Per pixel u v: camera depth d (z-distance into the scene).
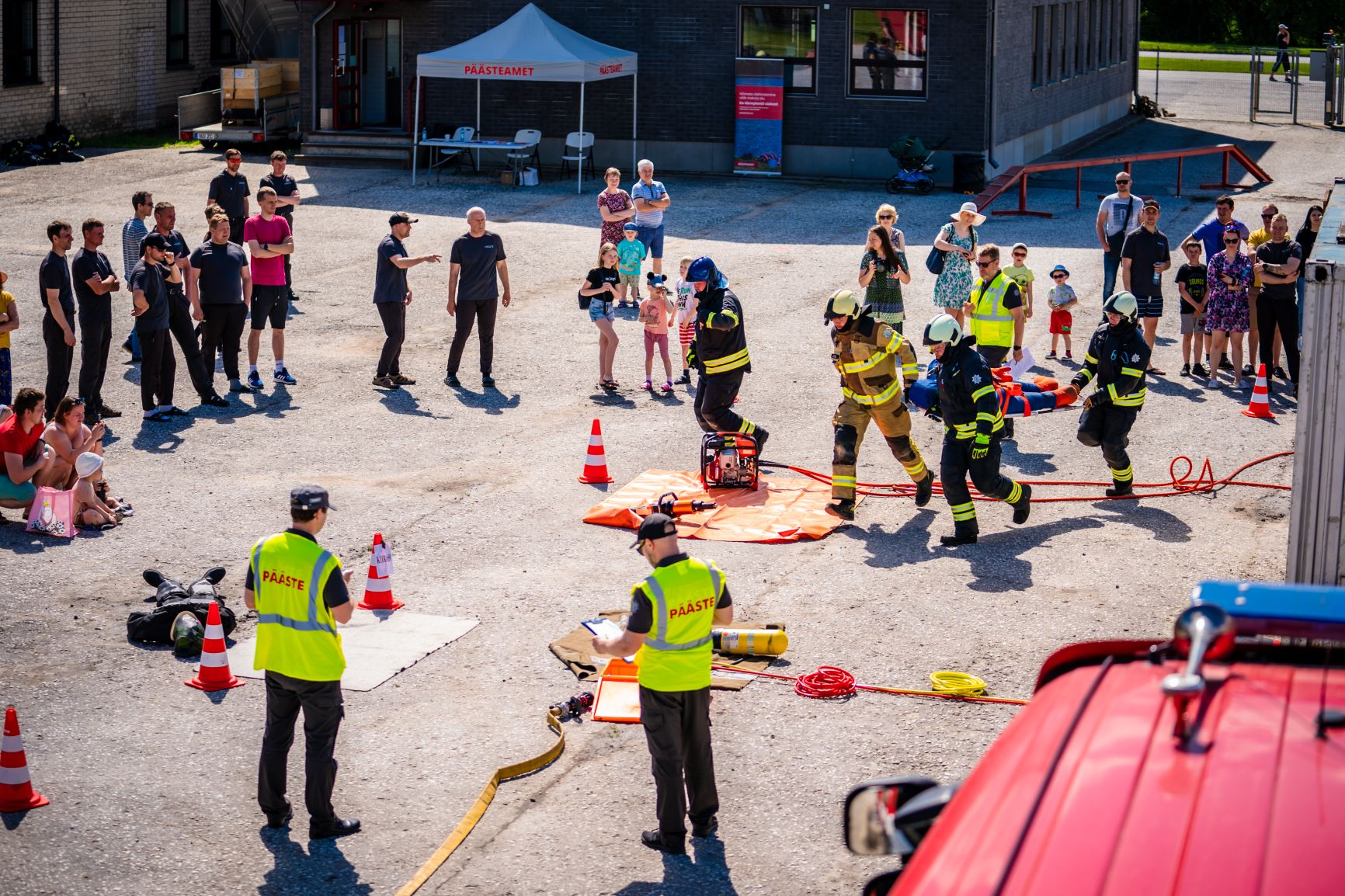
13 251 22.05
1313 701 3.67
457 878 6.97
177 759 8.17
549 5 30.61
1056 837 3.24
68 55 33.50
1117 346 12.25
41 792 7.78
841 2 29.25
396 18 31.48
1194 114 41.81
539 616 10.13
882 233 15.62
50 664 9.37
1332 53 38.41
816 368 16.86
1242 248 16.80
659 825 7.30
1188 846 3.12
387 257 15.66
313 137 31.36
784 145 30.28
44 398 11.91
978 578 10.80
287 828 7.47
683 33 30.23
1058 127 34.50
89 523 11.75
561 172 30.86
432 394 15.85
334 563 7.20
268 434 14.39
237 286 15.37
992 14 28.62
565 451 13.91
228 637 9.84
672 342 18.20
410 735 8.46
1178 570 10.93
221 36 39.28
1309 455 8.72
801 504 12.34
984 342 14.56
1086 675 4.07
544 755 8.11
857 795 4.22
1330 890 2.95
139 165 30.67
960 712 8.67
